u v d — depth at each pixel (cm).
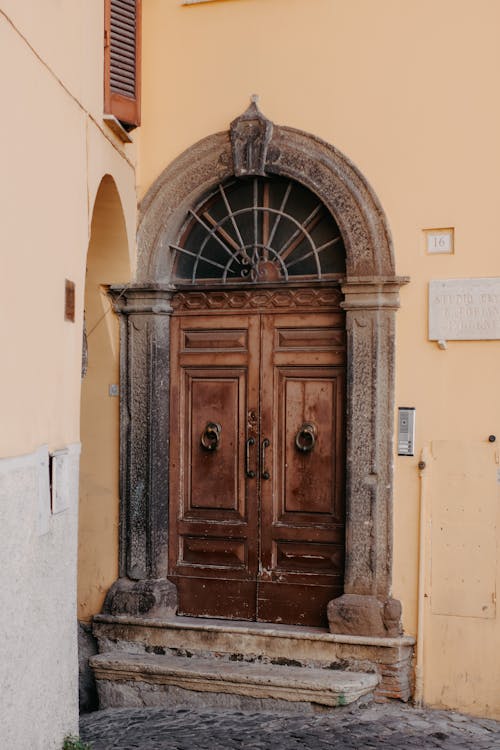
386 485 646
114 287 696
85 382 712
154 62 699
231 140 677
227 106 683
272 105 673
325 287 674
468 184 631
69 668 521
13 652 436
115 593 696
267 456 691
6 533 424
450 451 635
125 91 651
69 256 533
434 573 636
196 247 708
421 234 641
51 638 491
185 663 661
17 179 445
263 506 691
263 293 691
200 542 705
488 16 627
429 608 636
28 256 461
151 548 696
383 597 645
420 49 641
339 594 670
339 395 674
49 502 487
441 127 637
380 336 646
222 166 682
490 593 625
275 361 689
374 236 646
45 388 488
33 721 463
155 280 695
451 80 634
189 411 709
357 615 643
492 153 627
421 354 641
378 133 649
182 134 693
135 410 702
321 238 676
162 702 655
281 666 655
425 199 639
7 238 431
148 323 698
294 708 624
